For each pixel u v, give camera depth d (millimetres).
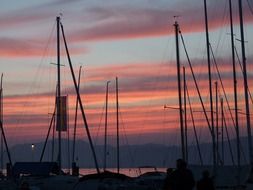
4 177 49375
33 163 48031
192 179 21281
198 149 57781
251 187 37688
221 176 42531
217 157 50906
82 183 38094
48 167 47406
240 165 42219
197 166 44906
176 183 21156
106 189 36844
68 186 43062
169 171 24359
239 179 41156
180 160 21578
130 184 38000
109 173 38781
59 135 49094
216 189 42312
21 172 47688
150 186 37531
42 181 43750
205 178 23266
